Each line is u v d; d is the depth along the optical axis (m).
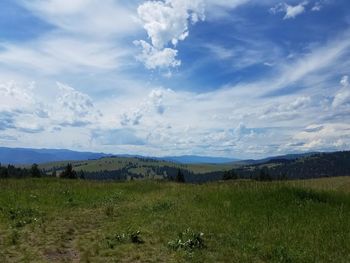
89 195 30.59
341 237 17.22
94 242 15.28
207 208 23.83
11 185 33.88
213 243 15.55
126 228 17.94
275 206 23.80
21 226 18.06
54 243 14.88
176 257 13.41
